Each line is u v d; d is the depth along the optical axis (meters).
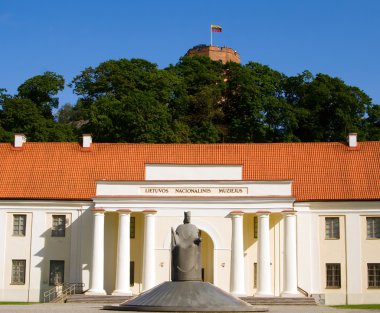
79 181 70.94
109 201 64.75
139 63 121.88
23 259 68.62
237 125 110.38
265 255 63.25
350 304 66.44
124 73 115.06
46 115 115.00
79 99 117.88
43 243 68.56
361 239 67.75
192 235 38.53
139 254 66.75
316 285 67.19
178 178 67.06
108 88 115.38
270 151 73.38
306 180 70.38
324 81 114.44
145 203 64.75
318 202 68.19
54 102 116.12
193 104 115.94
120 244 63.66
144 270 63.44
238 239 63.47
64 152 74.19
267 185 64.75
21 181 71.00
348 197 68.25
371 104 113.06
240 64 128.50
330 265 67.69
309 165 71.88
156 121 98.75
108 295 62.50
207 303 36.78
